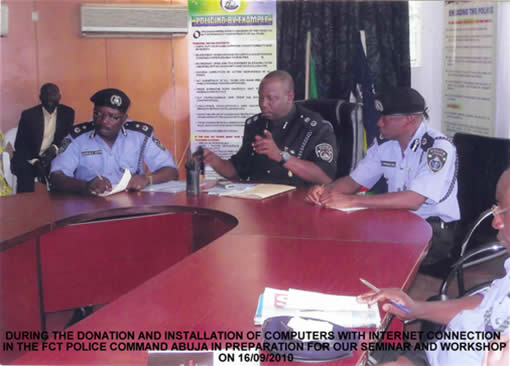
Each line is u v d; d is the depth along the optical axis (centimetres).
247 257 191
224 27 477
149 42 507
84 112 500
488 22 386
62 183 307
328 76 481
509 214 138
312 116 344
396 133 281
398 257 190
